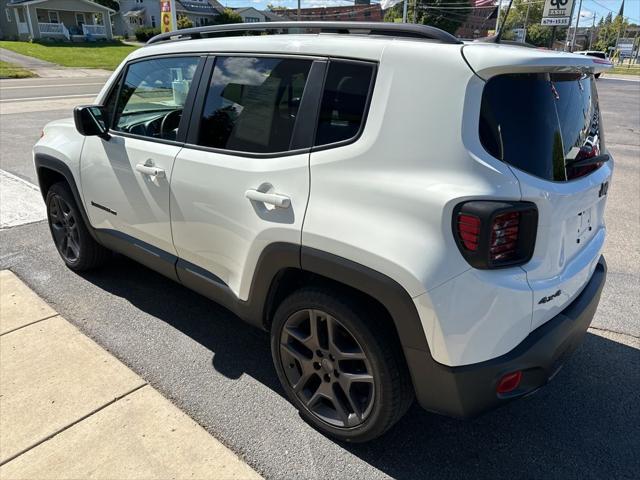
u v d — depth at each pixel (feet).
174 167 9.34
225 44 8.98
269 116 8.02
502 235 6.05
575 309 7.35
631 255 15.47
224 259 8.85
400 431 8.27
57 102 50.52
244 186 8.11
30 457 7.47
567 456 7.80
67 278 13.17
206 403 8.75
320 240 7.03
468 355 6.28
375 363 6.99
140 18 207.10
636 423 8.52
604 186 8.12
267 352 10.32
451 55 6.27
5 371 9.36
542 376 6.81
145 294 12.48
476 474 7.45
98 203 11.51
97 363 9.70
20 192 20.35
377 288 6.54
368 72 6.93
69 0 155.43
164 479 7.16
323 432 8.12
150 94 10.25
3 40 160.76
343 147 7.01
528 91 6.45
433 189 6.16
